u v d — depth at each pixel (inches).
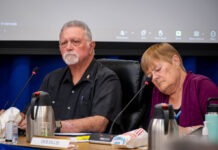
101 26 188.9
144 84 127.9
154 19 189.0
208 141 33.3
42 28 189.5
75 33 142.6
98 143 94.3
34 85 200.4
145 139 89.0
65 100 145.1
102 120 131.7
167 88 120.3
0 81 203.0
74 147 87.0
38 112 98.1
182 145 33.6
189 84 120.9
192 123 117.4
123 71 148.0
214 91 118.6
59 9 189.3
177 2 189.2
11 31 189.3
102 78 141.3
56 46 189.5
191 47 188.5
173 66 120.1
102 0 189.0
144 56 121.5
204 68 198.5
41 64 200.8
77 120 126.9
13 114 112.4
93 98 140.3
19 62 197.9
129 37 188.9
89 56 145.5
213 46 189.0
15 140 99.5
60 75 150.0
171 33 188.7
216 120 85.1
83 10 189.2
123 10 189.2
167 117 73.0
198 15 189.0
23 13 189.6
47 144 88.8
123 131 139.0
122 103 146.3
